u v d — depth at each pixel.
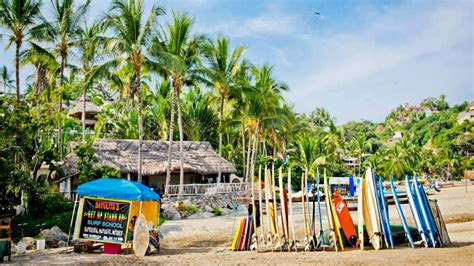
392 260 11.96
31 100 21.59
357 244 14.70
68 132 40.31
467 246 14.20
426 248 14.03
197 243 17.42
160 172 30.34
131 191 14.02
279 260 12.58
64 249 14.75
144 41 26.55
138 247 13.67
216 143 45.16
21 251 14.05
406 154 74.38
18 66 25.92
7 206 18.36
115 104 45.38
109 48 24.88
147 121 42.88
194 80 30.97
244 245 15.03
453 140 99.75
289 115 39.88
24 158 21.33
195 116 43.41
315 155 48.00
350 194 19.97
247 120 34.94
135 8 26.42
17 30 25.73
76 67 33.94
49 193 22.05
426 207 14.94
